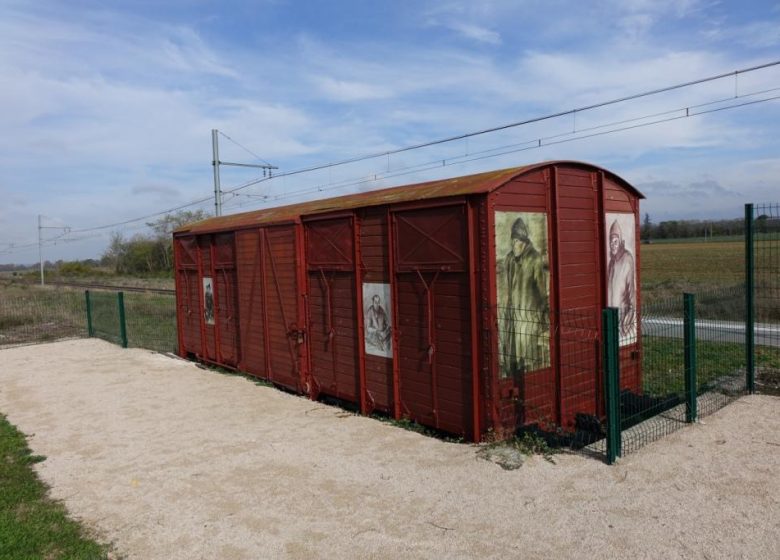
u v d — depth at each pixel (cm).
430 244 699
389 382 782
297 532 471
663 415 698
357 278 823
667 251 4894
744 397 762
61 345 1647
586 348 759
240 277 1140
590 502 484
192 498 553
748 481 506
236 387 1047
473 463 585
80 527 502
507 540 435
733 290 1016
